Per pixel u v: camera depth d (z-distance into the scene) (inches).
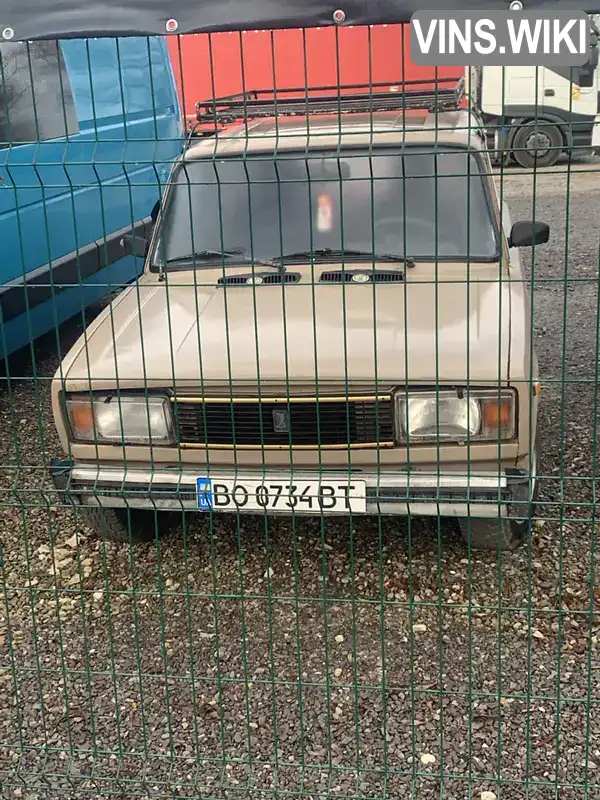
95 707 115.3
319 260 152.0
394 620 130.2
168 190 167.6
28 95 213.8
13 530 162.4
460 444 119.3
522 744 104.3
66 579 145.9
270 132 167.6
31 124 215.0
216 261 158.9
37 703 116.9
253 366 122.1
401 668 119.6
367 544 149.8
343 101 179.0
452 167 157.2
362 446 121.3
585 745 100.5
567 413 202.1
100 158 248.5
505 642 123.2
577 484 166.4
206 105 168.4
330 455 122.7
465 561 142.8
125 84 266.2
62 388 121.0
